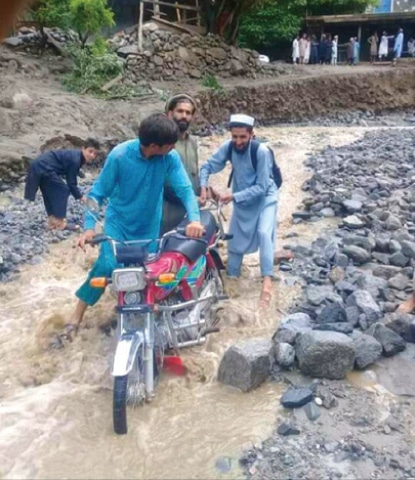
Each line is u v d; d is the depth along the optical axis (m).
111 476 3.30
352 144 13.73
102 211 7.95
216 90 18.94
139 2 21.50
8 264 6.66
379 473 3.21
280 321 5.08
